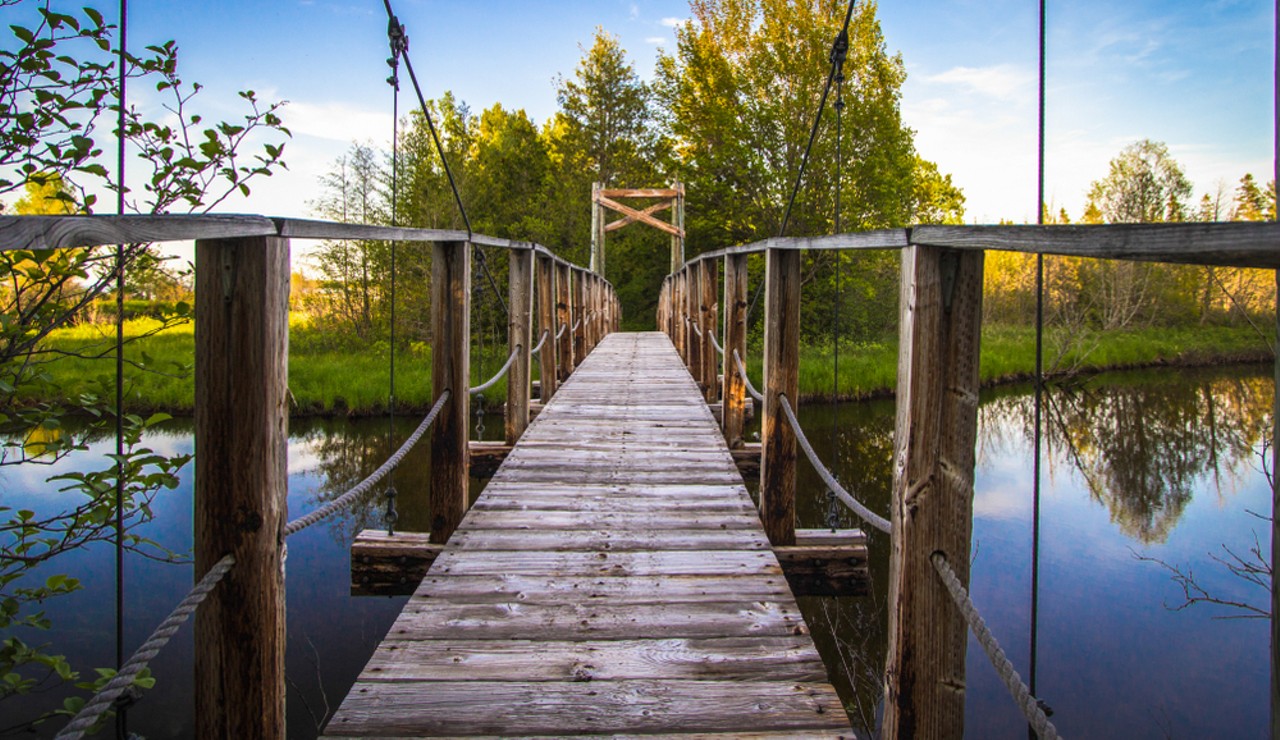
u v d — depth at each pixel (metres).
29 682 1.54
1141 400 12.03
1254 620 4.54
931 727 1.35
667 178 24.45
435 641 1.94
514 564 2.47
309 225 1.38
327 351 16.36
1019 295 19.30
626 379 6.74
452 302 2.87
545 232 20.78
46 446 1.67
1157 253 0.63
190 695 3.58
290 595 4.97
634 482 3.43
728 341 4.48
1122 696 3.76
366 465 8.22
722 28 16.12
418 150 17.42
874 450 8.78
